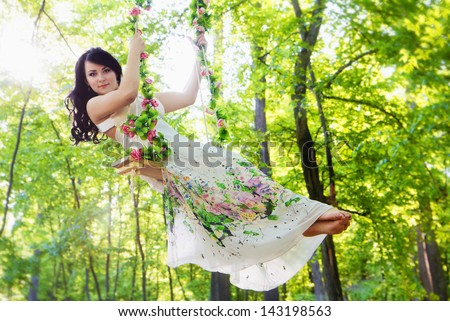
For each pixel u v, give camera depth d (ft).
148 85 8.87
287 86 28.22
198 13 9.96
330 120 34.12
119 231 55.57
